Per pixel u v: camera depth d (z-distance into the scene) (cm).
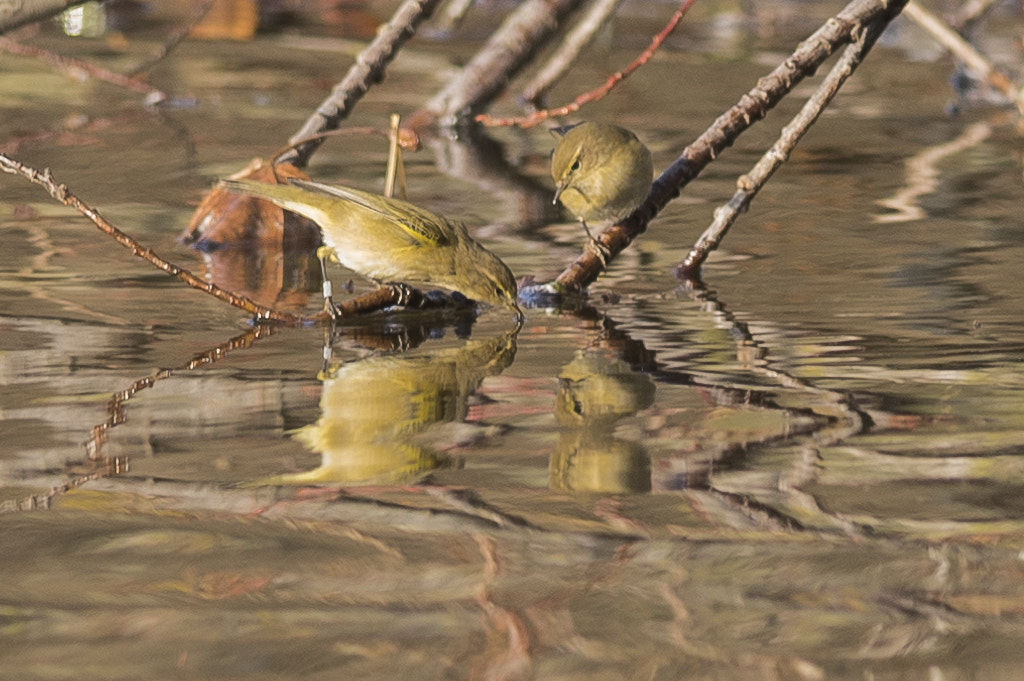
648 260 1395
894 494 722
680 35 3092
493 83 2302
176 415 870
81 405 888
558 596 599
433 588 607
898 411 879
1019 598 595
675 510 702
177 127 2116
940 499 715
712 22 3269
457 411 890
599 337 1106
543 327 1149
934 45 2997
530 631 565
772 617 579
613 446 810
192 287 1259
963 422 852
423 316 1195
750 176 1344
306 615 579
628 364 1015
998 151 1961
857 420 860
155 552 646
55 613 579
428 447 810
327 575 621
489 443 819
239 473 759
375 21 3303
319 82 2552
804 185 1759
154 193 1669
